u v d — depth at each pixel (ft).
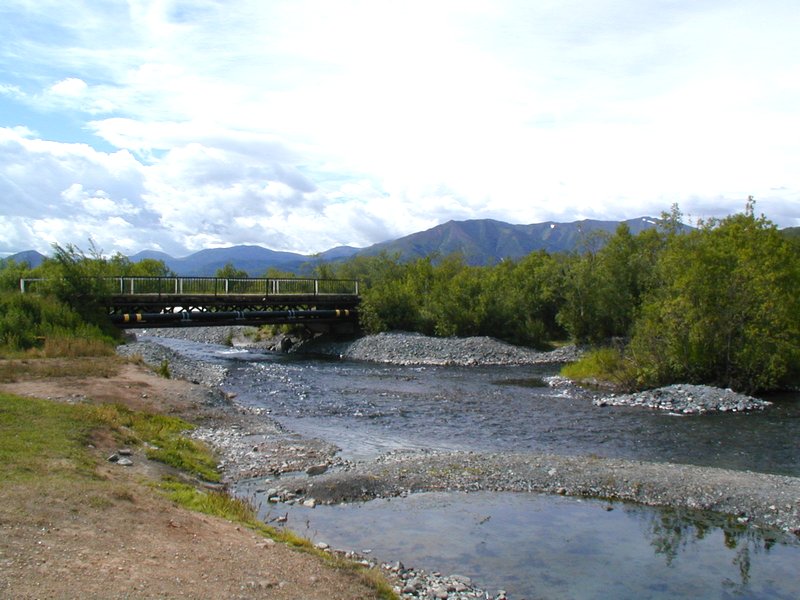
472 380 122.21
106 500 34.65
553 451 66.64
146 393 78.54
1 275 148.05
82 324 123.95
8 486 34.30
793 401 97.45
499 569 36.63
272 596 26.84
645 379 106.52
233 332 214.90
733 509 47.11
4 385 74.02
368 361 157.99
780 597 33.96
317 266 236.43
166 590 25.41
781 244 121.80
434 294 186.19
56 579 24.67
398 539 40.75
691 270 105.70
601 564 37.68
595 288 165.78
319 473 55.21
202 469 52.44
